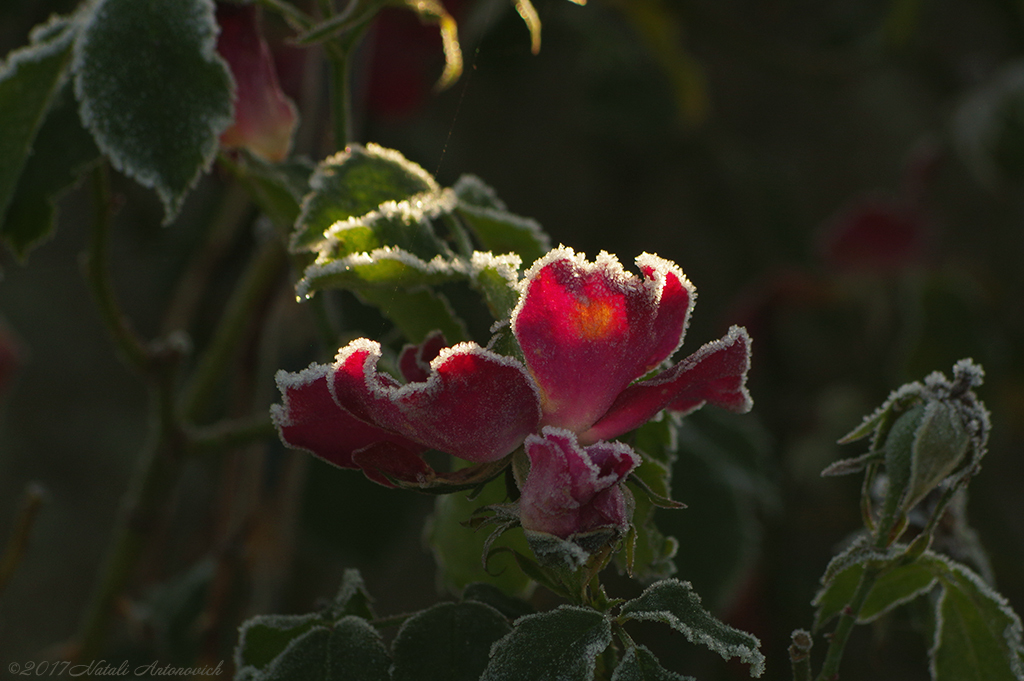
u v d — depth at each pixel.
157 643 0.97
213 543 0.98
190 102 0.64
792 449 1.41
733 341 0.60
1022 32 1.62
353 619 0.63
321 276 0.62
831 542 1.40
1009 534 1.26
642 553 0.65
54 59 0.66
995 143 1.40
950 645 0.65
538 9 1.12
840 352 1.54
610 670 0.61
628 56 1.52
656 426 0.65
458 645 0.63
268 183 0.67
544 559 0.59
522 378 0.59
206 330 1.18
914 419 0.63
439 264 0.62
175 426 0.75
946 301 1.40
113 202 0.70
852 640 1.39
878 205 1.50
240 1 0.66
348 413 0.60
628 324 0.60
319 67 0.77
